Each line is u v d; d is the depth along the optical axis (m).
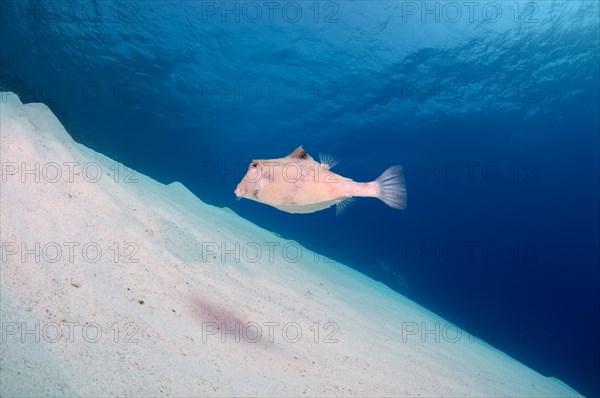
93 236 3.23
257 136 43.25
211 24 23.25
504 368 8.27
